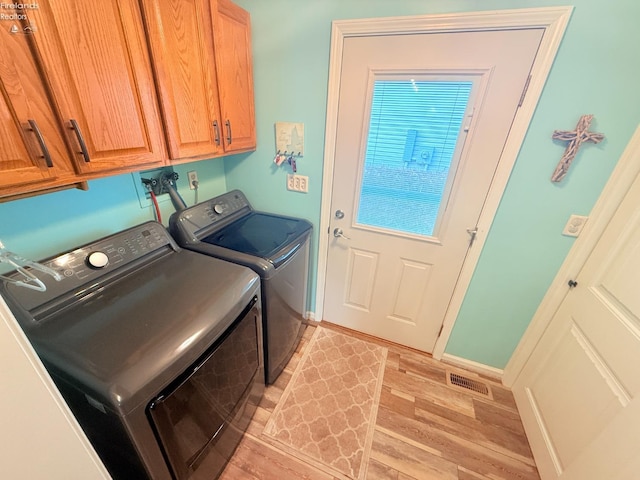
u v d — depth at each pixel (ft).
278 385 5.50
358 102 4.86
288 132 5.48
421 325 6.22
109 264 3.42
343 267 6.39
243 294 3.46
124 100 2.88
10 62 2.01
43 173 2.36
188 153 3.87
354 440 4.60
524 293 4.99
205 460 3.46
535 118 3.97
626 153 3.63
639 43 3.26
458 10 3.83
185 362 2.62
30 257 3.17
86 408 2.41
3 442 1.62
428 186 5.05
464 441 4.66
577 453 3.52
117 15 2.64
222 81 4.29
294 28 4.67
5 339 1.52
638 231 3.37
